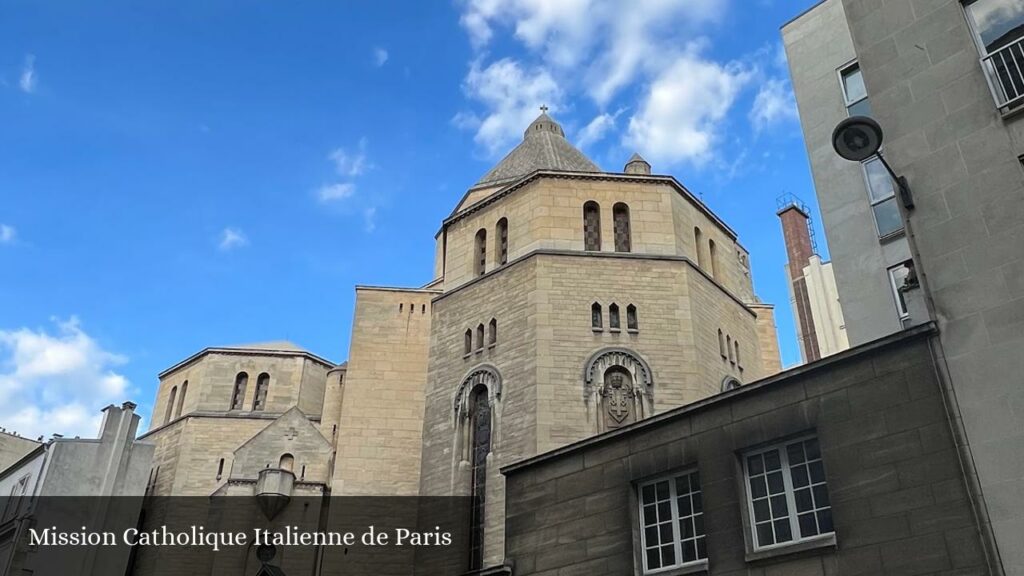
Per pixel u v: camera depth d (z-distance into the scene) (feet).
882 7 58.75
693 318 116.06
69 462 148.77
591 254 118.62
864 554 46.01
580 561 61.16
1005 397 44.01
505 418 109.91
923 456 45.68
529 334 112.88
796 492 51.65
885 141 55.31
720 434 56.24
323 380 204.74
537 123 191.21
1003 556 41.04
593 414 107.14
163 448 187.83
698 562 54.44
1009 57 51.52
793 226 282.36
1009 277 46.39
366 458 144.77
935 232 50.55
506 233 127.95
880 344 49.55
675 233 122.83
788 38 93.71
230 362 198.90
